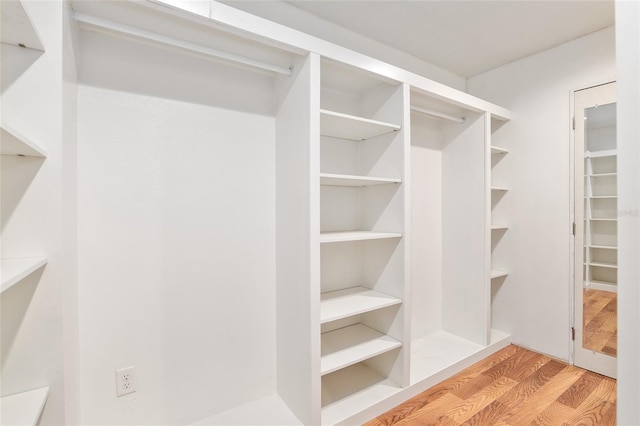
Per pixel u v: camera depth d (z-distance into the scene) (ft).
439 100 7.47
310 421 5.15
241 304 5.88
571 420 5.65
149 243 5.03
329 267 7.13
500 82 9.23
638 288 1.91
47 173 3.44
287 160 5.82
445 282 9.11
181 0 4.07
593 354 7.41
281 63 5.68
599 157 7.43
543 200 8.35
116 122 4.77
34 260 3.27
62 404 3.51
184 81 5.32
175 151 5.24
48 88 3.44
